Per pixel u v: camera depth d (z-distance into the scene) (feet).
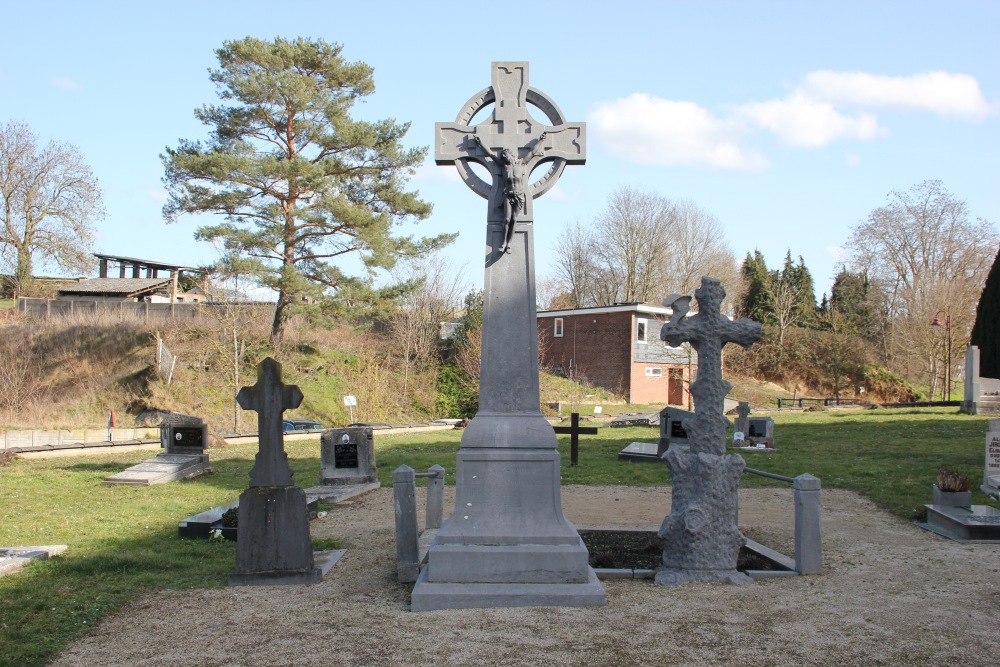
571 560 26.16
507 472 27.22
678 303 30.40
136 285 164.66
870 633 22.41
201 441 66.80
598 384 167.02
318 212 110.42
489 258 28.66
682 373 160.76
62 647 22.20
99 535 38.68
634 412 146.92
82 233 166.20
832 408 146.72
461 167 29.71
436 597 25.31
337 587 28.55
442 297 179.63
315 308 114.21
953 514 37.96
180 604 26.35
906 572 29.96
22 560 31.27
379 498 52.54
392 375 146.72
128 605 26.27
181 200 104.27
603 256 236.43
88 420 108.17
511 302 28.37
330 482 56.49
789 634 22.34
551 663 20.30
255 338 130.62
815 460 65.67
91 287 163.12
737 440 77.36
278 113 107.76
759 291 240.53
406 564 29.27
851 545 35.09
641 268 228.43
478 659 20.65
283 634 23.04
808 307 241.55
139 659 21.24
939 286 165.48
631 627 23.03
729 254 232.94
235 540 37.19
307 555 29.30
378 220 111.04
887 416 108.17
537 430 27.48
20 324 126.52
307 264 115.03
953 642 21.61
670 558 29.27
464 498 27.14
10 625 23.81
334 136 108.99
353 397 117.60
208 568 31.58
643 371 165.17
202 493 54.95
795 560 30.78
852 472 57.88
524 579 26.14
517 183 28.25
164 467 62.08
